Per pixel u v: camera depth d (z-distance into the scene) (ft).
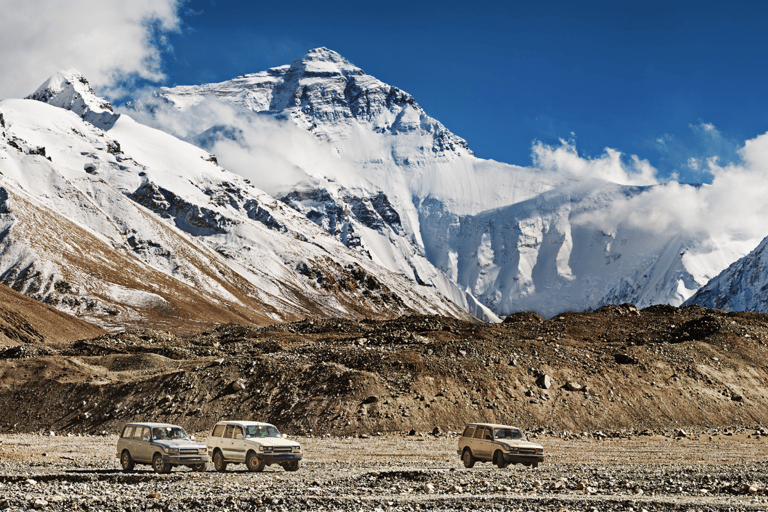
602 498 92.89
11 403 225.35
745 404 222.69
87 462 135.54
